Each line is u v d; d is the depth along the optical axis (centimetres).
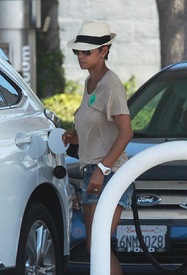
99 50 1756
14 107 1752
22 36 3250
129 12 5325
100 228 1401
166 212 1942
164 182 1938
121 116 1734
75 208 1988
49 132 1834
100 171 1722
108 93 1738
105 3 5322
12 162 1620
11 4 3219
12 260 1617
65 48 5272
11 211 1608
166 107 2259
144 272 1953
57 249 1855
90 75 1781
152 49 5334
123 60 5347
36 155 1730
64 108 4591
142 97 2305
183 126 2219
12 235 1614
